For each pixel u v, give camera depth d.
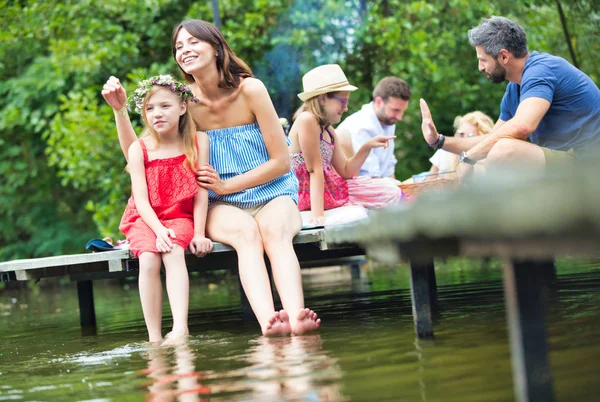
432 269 3.79
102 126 9.52
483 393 1.58
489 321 2.72
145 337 3.58
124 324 4.59
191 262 4.04
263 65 9.78
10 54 11.41
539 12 9.41
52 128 9.90
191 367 2.35
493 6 9.55
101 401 1.93
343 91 4.57
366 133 5.84
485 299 3.71
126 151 3.81
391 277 6.88
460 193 1.22
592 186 0.95
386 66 9.94
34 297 9.45
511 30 4.33
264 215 3.51
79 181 9.96
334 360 2.18
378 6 10.12
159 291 3.39
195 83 3.87
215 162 3.74
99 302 7.39
